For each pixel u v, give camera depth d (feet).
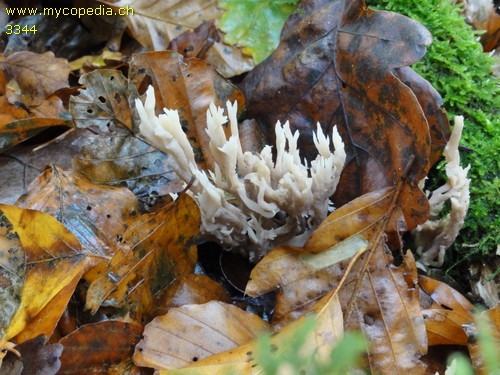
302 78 0.78
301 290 0.62
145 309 0.61
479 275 0.72
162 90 0.78
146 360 0.55
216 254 0.72
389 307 0.61
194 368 0.54
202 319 0.58
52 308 0.56
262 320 0.60
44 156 0.75
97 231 0.65
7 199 0.71
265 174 0.63
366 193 0.69
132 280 0.60
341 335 0.57
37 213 0.59
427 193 0.71
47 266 0.59
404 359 0.58
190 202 0.61
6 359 0.52
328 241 0.64
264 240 0.68
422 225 0.71
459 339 0.61
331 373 0.42
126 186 0.71
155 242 0.62
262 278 0.63
